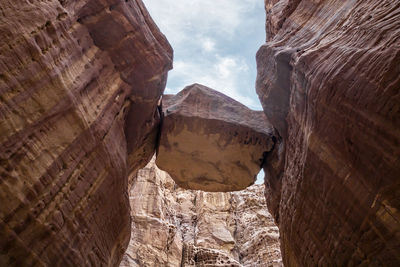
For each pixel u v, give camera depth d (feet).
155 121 30.76
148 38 22.80
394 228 11.53
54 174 13.09
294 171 20.95
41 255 11.87
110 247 19.42
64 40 15.14
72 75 15.35
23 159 11.30
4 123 10.52
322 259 16.58
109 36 19.47
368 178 12.79
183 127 30.78
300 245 19.42
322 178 16.34
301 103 19.80
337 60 15.25
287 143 24.85
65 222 13.75
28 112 11.75
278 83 24.43
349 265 14.23
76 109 14.92
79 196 15.08
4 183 10.34
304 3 26.37
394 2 13.58
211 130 30.81
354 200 13.73
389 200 11.70
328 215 15.92
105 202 18.03
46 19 13.39
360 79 13.12
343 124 14.24
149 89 24.00
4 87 10.69
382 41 12.69
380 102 11.89
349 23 16.85
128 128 24.02
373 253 12.63
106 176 17.99
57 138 13.51
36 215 11.76
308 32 23.35
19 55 11.48
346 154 14.21
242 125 30.99
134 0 21.80
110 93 19.72
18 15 11.79
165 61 24.82
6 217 10.37
